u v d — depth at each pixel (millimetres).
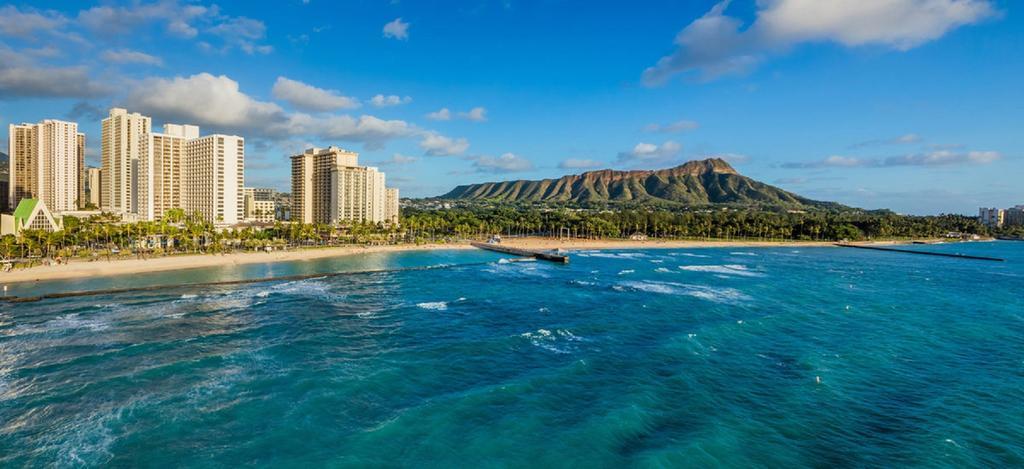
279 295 102562
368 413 46906
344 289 111312
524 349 65938
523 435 42969
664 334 73062
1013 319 84688
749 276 138125
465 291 110250
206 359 60375
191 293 103250
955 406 48969
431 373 57000
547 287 116625
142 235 170625
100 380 53562
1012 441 42344
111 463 38719
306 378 54844
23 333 70500
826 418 46344
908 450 40938
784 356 63188
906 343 69375
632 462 38812
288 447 40969
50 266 132250
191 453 40125
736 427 44469
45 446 40938
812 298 102875
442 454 40094
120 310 85750
